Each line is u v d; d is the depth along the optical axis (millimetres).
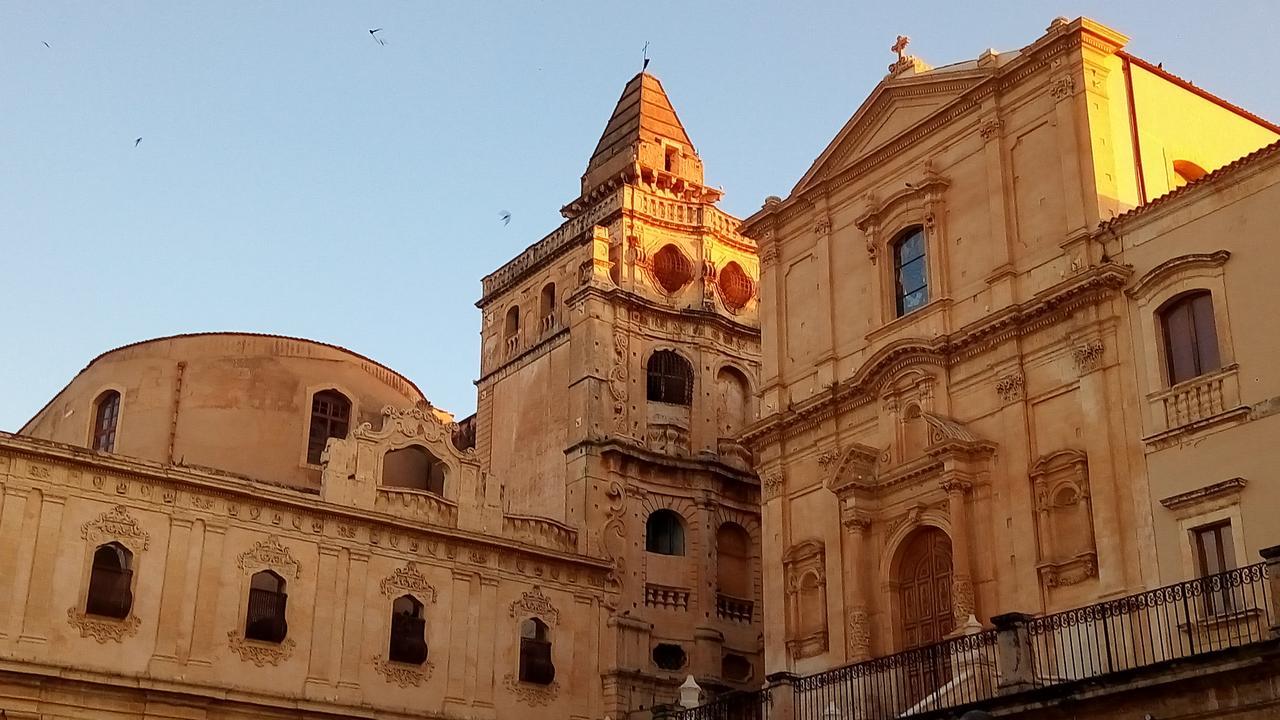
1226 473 32594
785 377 46781
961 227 41469
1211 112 41875
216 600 43312
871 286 44000
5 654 39156
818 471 44000
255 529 44688
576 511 52344
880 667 35031
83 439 51531
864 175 45406
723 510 55406
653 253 58156
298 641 44469
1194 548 32938
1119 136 38781
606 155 64750
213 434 50250
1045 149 39469
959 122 42344
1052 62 39688
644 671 51031
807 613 43156
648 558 53031
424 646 46719
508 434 58156
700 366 57094
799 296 47125
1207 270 34062
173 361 51406
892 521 40719
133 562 42250
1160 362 34844
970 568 37688
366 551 46594
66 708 39969
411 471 50531
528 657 48844
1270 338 32406
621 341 55562
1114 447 35375
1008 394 38375
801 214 47844
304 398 52156
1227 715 26016
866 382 42375
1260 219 33219
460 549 48531
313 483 51156
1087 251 37312
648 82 66312
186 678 42000
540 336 58938
